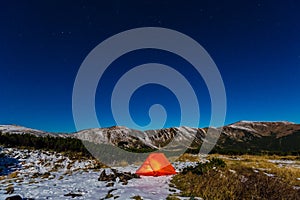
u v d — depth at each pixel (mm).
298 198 9336
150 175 14734
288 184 11797
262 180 11820
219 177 12062
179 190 10578
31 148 21484
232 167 16953
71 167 17078
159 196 9422
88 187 10969
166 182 12508
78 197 9164
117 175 13398
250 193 9672
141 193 9867
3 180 12188
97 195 9508
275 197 9242
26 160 17359
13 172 14125
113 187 11039
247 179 12281
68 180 12656
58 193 9695
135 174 14227
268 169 18078
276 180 11758
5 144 21297
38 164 16844
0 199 8438
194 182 11477
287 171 16656
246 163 21703
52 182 12016
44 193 9625
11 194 9250
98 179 12734
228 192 9398
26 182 11781
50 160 18281
